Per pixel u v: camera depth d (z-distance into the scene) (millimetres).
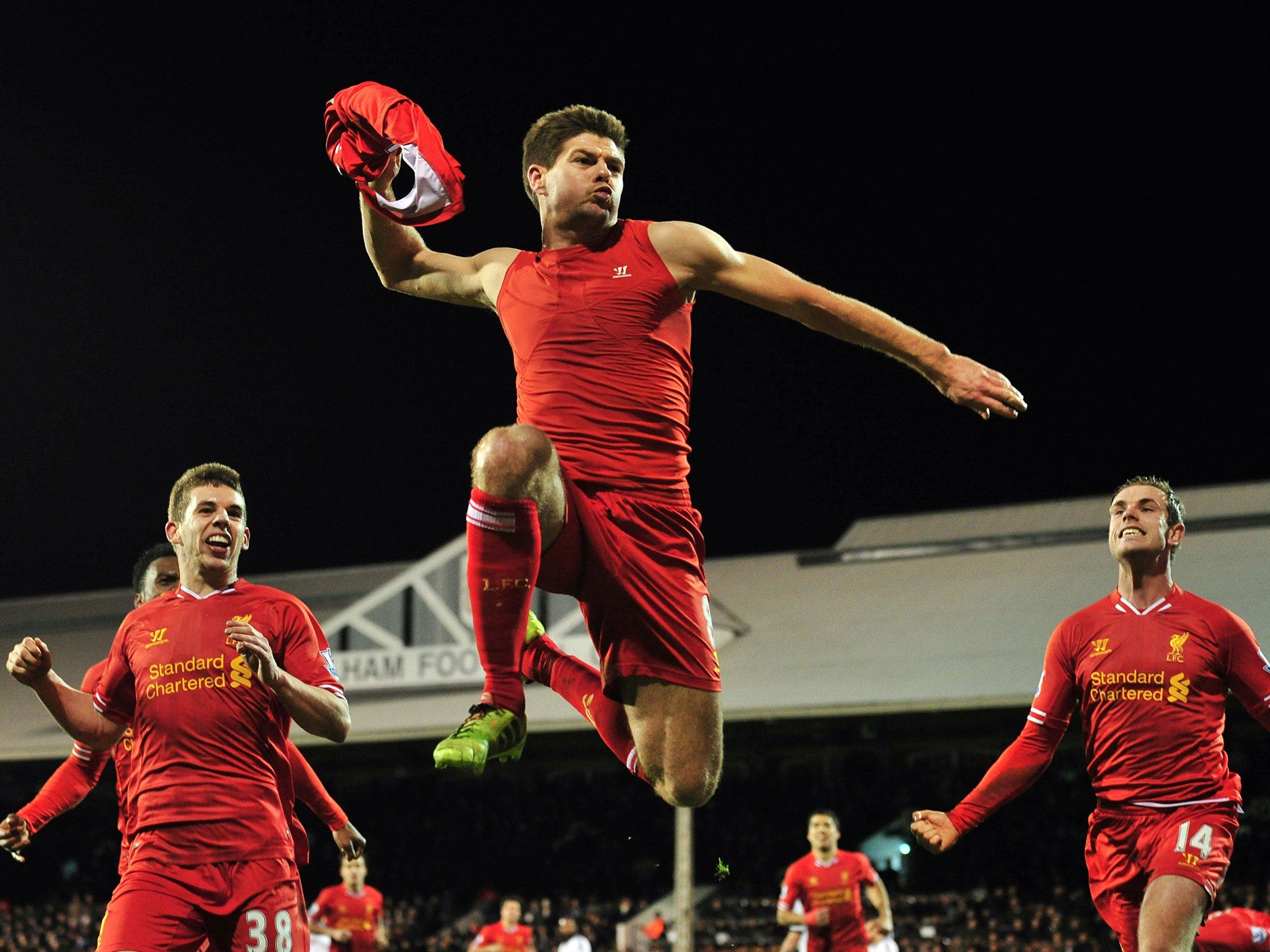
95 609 23828
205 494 4766
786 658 18047
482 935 14039
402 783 22688
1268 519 18453
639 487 3377
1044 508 21484
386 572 22703
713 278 3408
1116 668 5160
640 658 3385
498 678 3223
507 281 3529
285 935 4430
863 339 3338
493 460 3158
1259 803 17953
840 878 11391
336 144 3699
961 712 19047
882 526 22203
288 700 4359
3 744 18969
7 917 21312
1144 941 4707
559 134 3510
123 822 5156
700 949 17844
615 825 21078
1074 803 19062
